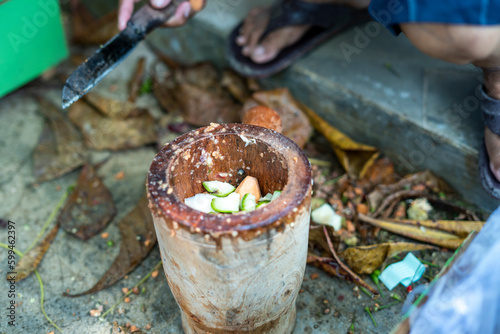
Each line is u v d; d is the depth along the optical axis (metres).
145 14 1.64
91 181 2.05
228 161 1.38
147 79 2.57
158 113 2.42
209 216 1.10
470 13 1.19
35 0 2.22
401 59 2.21
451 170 1.91
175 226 1.10
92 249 1.86
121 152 2.25
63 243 1.88
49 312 1.66
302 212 1.15
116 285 1.73
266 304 1.28
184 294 1.29
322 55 2.27
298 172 1.20
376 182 1.98
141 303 1.68
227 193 1.37
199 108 2.31
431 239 1.74
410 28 1.33
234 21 2.44
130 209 2.00
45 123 2.38
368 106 2.04
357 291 1.69
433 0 1.22
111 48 1.58
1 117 2.41
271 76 2.33
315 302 1.66
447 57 1.36
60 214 1.94
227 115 2.27
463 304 1.07
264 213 1.10
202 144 1.31
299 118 2.12
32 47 2.33
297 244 1.20
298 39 2.24
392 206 1.88
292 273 1.27
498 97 1.54
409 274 1.69
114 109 2.33
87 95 2.39
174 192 1.19
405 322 1.17
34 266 1.79
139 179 2.13
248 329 1.34
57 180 2.12
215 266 1.13
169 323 1.62
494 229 1.13
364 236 1.82
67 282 1.76
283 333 1.52
